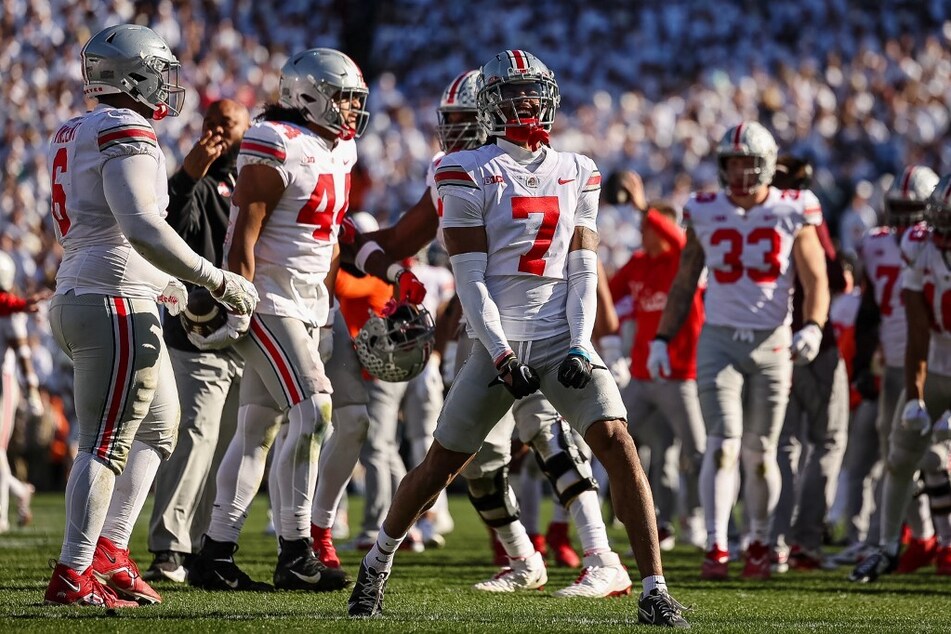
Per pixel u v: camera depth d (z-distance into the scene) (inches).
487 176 538.9
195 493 741.9
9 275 1090.1
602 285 900.6
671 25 2960.1
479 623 534.3
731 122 2682.1
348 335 749.3
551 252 542.3
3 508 1144.2
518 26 2992.1
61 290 558.3
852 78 2785.4
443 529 1259.2
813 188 2546.8
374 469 1031.0
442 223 543.5
